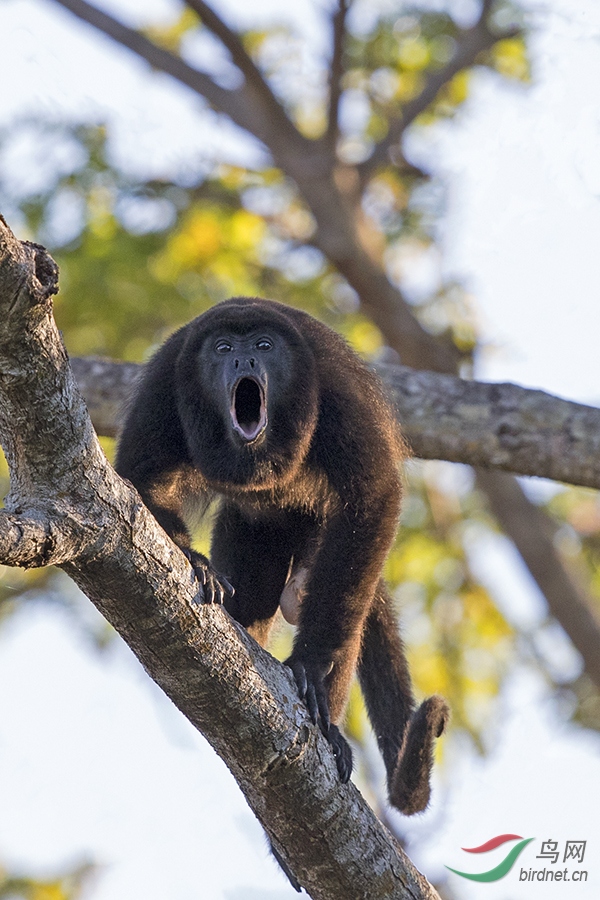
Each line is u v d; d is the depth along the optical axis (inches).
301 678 276.8
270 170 687.1
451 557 660.1
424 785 327.6
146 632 237.9
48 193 586.2
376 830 274.4
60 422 208.8
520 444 441.4
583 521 719.7
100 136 589.0
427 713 323.0
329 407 336.2
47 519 209.0
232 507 382.6
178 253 621.3
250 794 267.0
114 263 582.6
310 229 689.6
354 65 717.9
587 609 665.6
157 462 331.6
